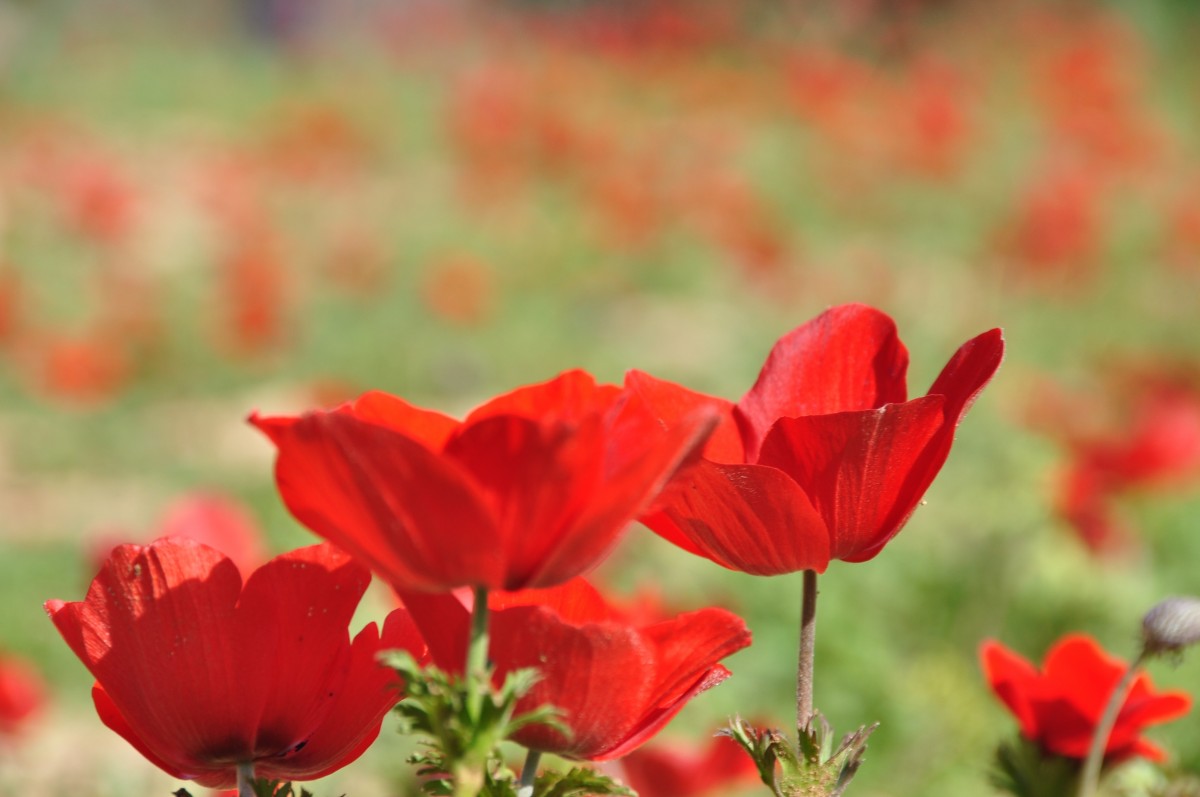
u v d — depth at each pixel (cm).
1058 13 2538
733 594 551
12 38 3388
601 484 109
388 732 384
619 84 2381
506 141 1873
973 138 1811
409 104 2683
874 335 150
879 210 1864
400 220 1908
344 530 109
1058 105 1903
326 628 132
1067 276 1334
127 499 1009
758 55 2481
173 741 132
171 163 2297
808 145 2105
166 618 130
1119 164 1645
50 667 673
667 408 145
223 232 1769
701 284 1614
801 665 138
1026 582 553
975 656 517
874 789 449
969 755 457
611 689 119
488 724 110
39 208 1753
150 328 1281
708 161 2027
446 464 102
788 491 128
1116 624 547
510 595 134
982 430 801
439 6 3300
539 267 1702
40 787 402
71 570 808
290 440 104
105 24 3775
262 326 1198
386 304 1519
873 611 540
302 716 133
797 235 1736
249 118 2731
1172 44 2692
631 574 579
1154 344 1327
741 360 1281
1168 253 1532
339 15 3622
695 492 131
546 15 3097
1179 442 574
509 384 1336
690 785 293
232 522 342
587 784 125
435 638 118
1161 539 624
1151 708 195
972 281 1567
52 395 1073
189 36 3862
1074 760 201
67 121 2567
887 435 131
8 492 1030
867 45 2472
